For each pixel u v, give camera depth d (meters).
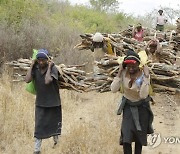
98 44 8.14
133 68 5.32
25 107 7.57
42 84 6.02
